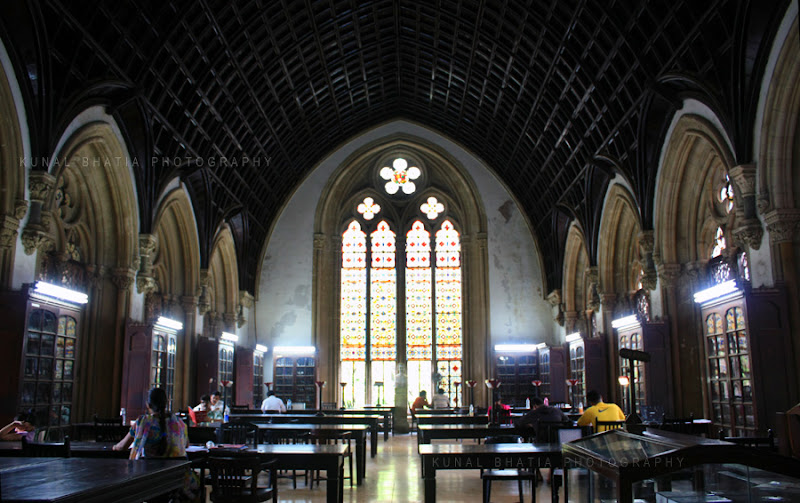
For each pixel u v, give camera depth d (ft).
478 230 109.09
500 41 78.07
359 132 110.32
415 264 111.45
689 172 63.41
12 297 46.75
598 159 76.38
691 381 63.72
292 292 107.14
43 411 52.90
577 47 67.92
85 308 62.03
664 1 51.55
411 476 48.34
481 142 106.93
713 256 63.31
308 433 44.86
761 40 46.39
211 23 61.57
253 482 27.84
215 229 85.30
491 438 36.58
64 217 59.31
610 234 81.30
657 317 67.10
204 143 76.84
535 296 107.34
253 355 95.91
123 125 60.49
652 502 17.78
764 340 46.68
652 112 62.69
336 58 87.51
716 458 15.90
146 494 17.42
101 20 50.70
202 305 83.51
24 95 47.11
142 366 63.31
